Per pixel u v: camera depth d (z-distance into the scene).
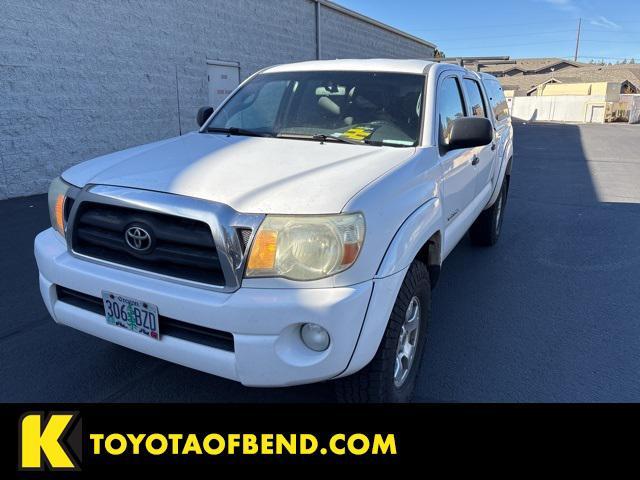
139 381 3.10
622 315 4.22
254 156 2.79
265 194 2.23
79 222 2.54
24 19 7.76
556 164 13.80
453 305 4.37
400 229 2.44
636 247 6.13
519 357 3.51
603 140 21.39
